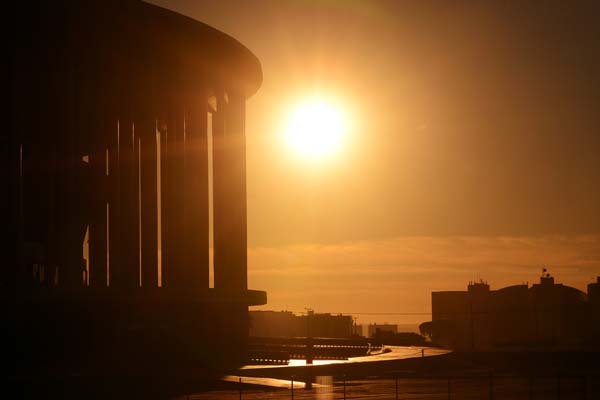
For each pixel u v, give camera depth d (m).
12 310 56.91
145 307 64.88
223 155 82.25
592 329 169.62
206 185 75.31
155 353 64.50
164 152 73.38
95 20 64.31
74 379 52.25
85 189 66.44
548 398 49.50
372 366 76.56
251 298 77.12
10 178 59.06
